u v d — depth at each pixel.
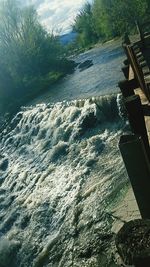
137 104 3.94
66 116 14.77
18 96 28.25
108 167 10.04
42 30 37.34
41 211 10.08
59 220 9.03
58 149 13.23
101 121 13.05
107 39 47.72
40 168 13.05
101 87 17.95
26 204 11.07
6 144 18.52
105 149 11.27
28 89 29.22
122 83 5.57
